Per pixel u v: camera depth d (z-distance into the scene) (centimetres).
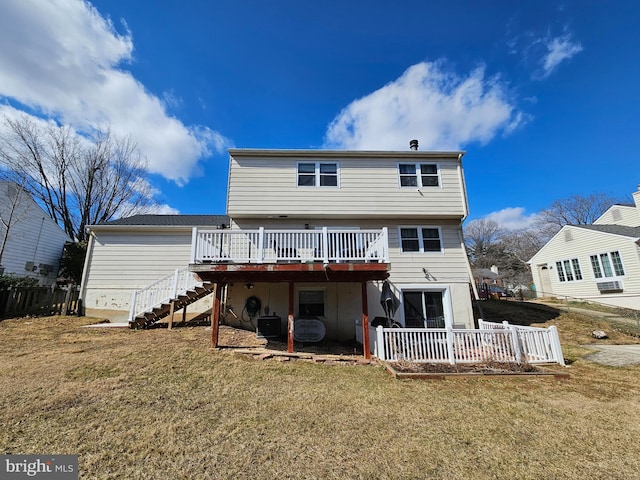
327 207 1177
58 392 484
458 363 740
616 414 464
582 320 1324
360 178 1216
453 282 1155
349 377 646
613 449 361
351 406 482
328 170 1226
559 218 4088
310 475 299
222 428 394
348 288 1145
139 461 314
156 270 1309
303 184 1203
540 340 780
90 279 1287
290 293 859
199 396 504
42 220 1836
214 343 830
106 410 433
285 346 939
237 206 1155
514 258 4684
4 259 1590
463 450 354
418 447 358
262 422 416
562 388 588
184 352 756
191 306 1246
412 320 1133
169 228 1324
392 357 761
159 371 614
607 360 803
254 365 702
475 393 557
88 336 902
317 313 1132
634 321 1315
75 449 331
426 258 1171
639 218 1973
